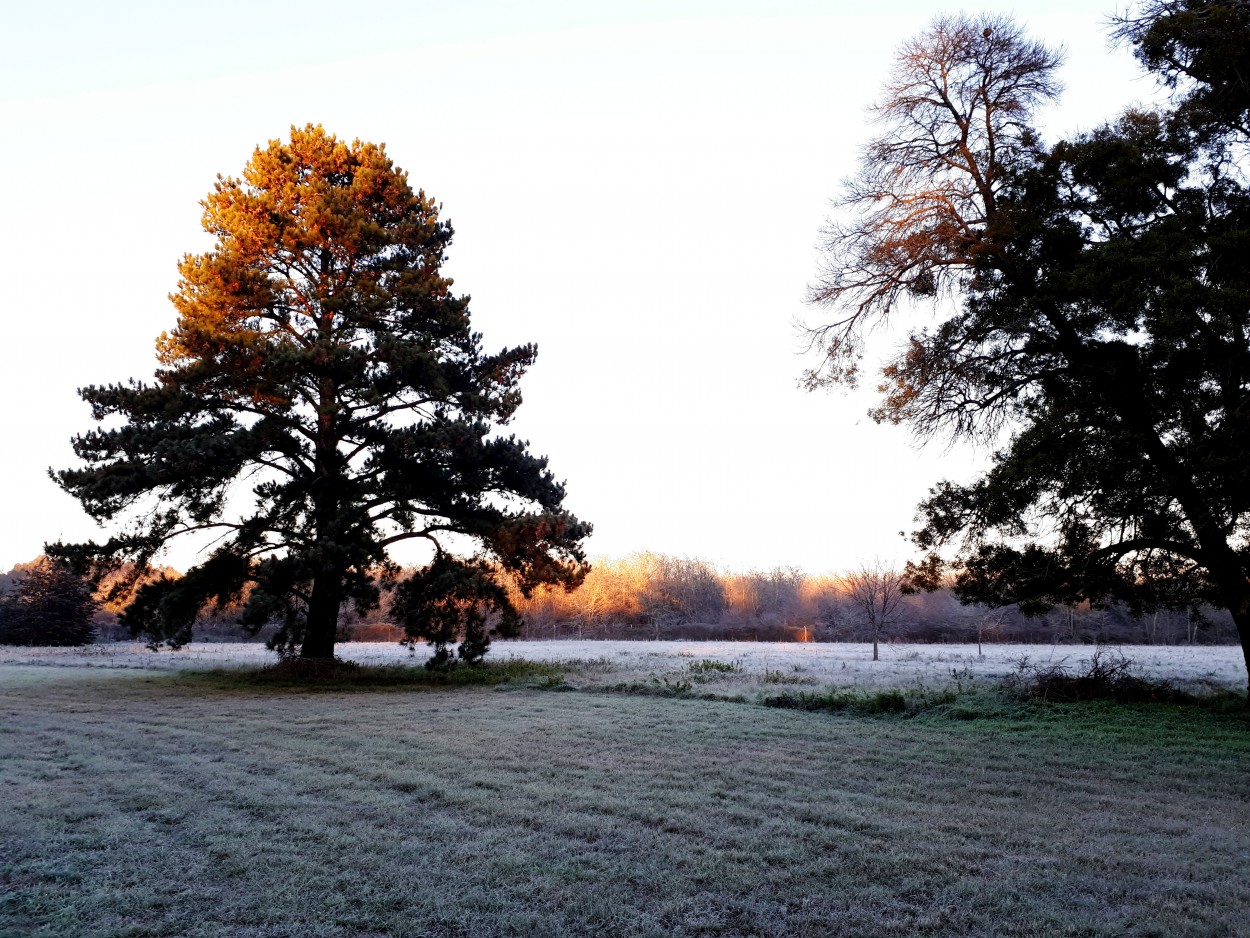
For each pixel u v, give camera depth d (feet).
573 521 80.53
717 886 20.42
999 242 55.26
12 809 28.02
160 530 78.48
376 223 86.48
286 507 80.28
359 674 82.99
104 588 89.04
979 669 97.96
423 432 79.00
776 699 59.47
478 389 88.84
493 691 70.28
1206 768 35.12
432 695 66.69
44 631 188.96
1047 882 20.66
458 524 84.48
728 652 158.51
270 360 74.43
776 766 35.47
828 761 36.86
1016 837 24.61
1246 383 47.44
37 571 197.16
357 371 78.38
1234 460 44.11
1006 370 58.59
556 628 298.76
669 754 38.50
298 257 85.97
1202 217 51.96
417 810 27.86
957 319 59.72
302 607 85.97
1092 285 49.24
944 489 61.98
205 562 77.71
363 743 41.32
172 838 24.63
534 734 44.52
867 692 62.34
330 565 72.23
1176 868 21.76
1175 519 52.03
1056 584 57.52
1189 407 49.65
